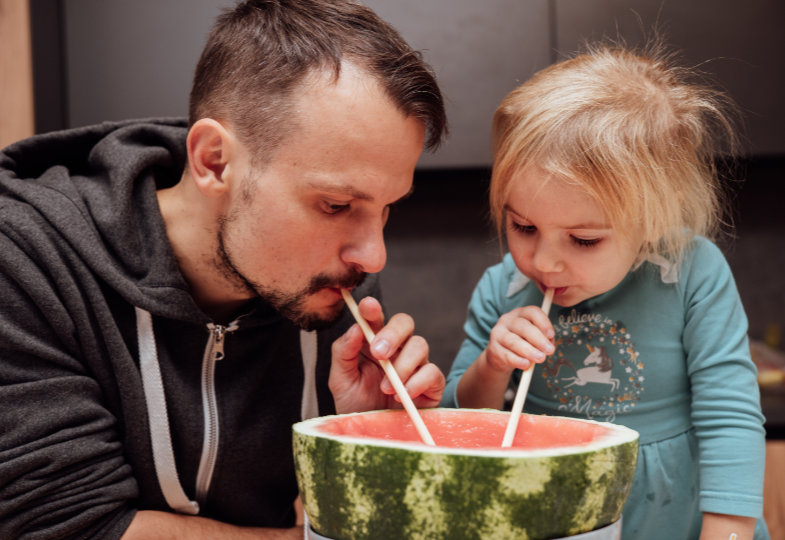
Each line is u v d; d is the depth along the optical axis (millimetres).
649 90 836
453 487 508
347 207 706
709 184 932
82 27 1755
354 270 734
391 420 689
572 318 897
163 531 743
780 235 2088
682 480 861
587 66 874
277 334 880
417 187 2150
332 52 685
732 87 1719
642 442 862
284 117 688
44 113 1709
